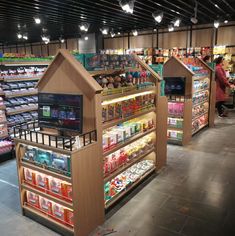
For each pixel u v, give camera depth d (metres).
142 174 3.98
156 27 11.08
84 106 2.76
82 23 9.65
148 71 4.05
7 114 5.31
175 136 5.86
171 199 3.53
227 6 7.27
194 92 6.11
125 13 7.86
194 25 10.75
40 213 3.03
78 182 2.60
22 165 3.06
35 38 15.08
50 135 2.67
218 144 5.89
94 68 3.12
